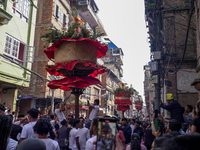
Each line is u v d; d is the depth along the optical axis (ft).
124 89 51.42
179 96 52.65
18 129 15.08
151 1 50.67
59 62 16.99
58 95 71.61
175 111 18.37
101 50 19.17
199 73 35.06
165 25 56.95
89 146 11.27
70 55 16.49
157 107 42.16
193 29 53.98
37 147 5.98
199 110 12.30
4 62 42.37
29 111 13.84
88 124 19.24
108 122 6.15
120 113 156.25
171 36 55.98
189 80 52.70
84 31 17.46
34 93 64.75
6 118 8.39
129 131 22.35
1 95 48.29
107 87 136.15
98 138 6.05
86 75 17.84
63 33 17.66
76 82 16.84
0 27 41.09
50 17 68.23
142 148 13.76
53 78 64.54
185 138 2.91
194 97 51.96
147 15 52.75
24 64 49.47
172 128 12.42
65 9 79.41
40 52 67.87
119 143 7.18
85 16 104.17
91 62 17.04
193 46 54.44
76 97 18.24
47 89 65.36
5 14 38.78
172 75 53.83
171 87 53.26
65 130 22.35
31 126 13.42
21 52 49.39
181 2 56.59
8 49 43.83
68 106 74.74
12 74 44.75
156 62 44.60
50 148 10.16
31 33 51.98
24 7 50.16
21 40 48.34
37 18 69.46
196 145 2.80
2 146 8.08
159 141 8.82
